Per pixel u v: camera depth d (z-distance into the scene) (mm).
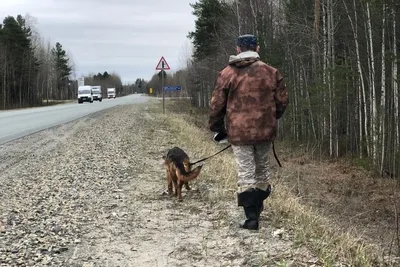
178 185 7301
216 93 5395
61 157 12484
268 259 4625
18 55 75812
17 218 6320
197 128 25031
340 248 5016
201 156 12305
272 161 19047
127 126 22469
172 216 6402
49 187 8523
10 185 8789
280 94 5359
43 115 32281
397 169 15547
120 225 5992
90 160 11867
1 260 4715
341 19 21438
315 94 22391
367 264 4684
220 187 8062
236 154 5438
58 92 117000
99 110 38969
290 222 5852
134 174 9812
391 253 6297
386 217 10391
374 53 19047
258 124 5254
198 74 49844
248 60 5305
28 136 18016
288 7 26547
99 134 18641
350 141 21609
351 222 9789
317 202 11734
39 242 5301
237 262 4617
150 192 7992
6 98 72750
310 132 25016
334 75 19953
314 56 23547
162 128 21562
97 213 6602
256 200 5516
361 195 12750
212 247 5078
